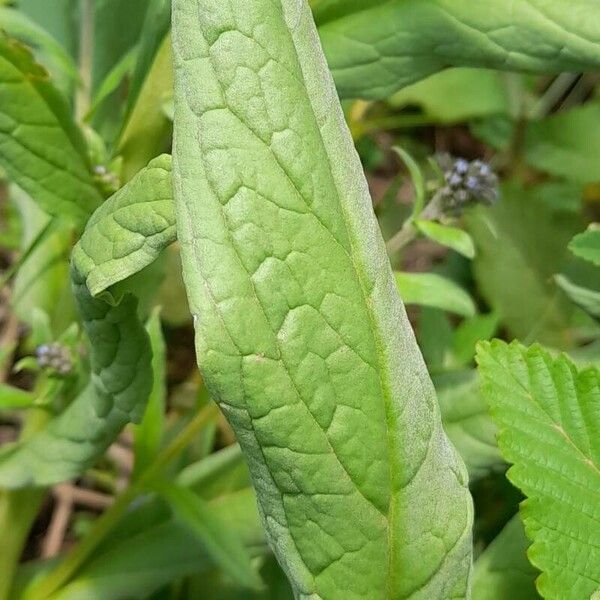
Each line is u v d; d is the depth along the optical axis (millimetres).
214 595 283
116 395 208
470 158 493
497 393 198
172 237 159
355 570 153
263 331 139
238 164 139
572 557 186
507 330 360
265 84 142
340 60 229
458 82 408
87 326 197
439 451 161
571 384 200
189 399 369
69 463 233
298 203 142
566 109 472
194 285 136
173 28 142
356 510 150
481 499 294
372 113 439
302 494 147
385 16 223
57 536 354
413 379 155
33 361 245
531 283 354
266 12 143
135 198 164
